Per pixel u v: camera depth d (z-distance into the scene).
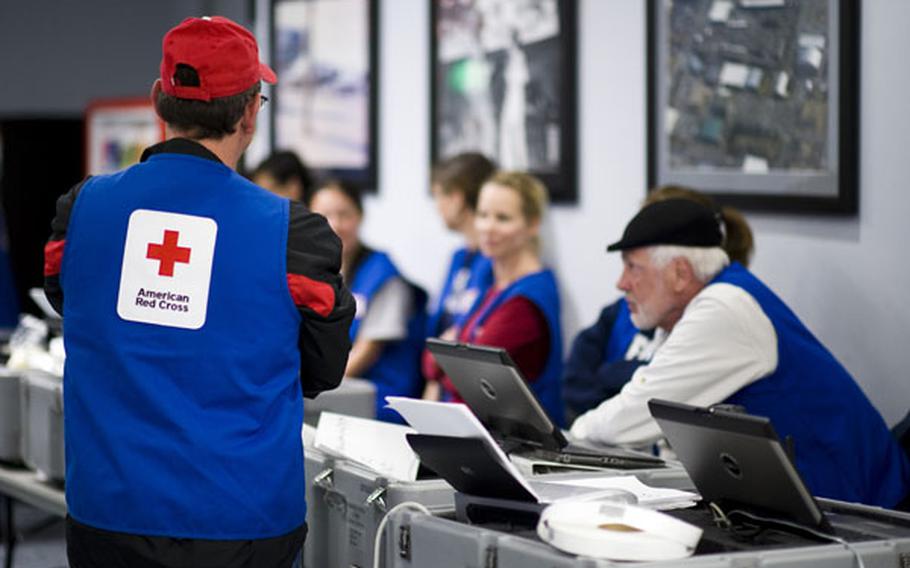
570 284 5.74
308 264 2.70
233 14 8.74
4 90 10.19
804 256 4.59
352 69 7.18
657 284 3.74
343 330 2.76
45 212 9.14
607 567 2.34
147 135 8.23
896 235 4.23
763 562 2.44
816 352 3.69
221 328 2.66
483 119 6.20
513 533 2.66
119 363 2.67
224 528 2.64
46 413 4.50
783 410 3.63
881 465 3.75
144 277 2.69
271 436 2.70
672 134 5.11
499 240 5.16
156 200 2.73
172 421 2.64
